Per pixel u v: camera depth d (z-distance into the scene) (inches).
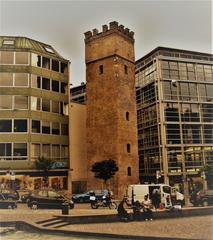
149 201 1038.4
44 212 1064.8
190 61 2356.1
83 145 2096.5
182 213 983.6
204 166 1991.9
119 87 1941.4
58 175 1796.3
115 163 1772.9
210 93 2378.2
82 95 2881.4
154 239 646.5
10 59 1745.8
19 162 1659.7
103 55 2021.4
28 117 1711.4
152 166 2258.9
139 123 2450.8
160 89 2225.6
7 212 1058.1
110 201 1266.0
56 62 1905.8
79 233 709.9
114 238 677.9
